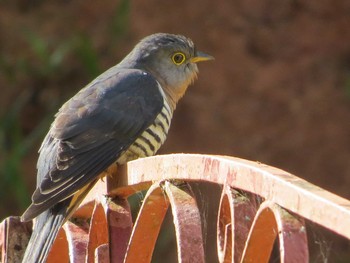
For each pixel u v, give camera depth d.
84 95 7.17
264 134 14.27
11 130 13.77
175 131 14.20
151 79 7.59
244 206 4.32
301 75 14.75
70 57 14.69
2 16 15.05
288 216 3.82
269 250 4.13
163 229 13.08
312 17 15.22
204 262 4.59
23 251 6.30
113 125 7.00
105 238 5.81
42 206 5.95
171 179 4.88
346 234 3.42
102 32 14.70
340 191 13.97
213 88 14.48
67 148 6.62
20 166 13.51
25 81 14.62
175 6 14.98
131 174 5.49
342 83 14.69
